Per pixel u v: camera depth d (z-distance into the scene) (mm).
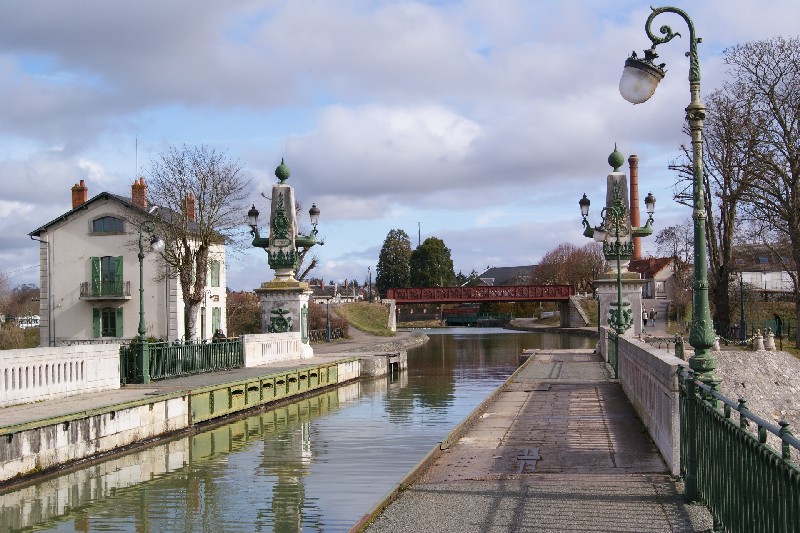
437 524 9055
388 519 9344
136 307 49500
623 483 10867
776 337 51031
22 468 15375
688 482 9711
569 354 40625
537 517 9211
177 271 43969
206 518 13250
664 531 8500
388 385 36469
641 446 13828
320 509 13664
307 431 22766
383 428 23047
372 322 86438
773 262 72688
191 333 40406
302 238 38125
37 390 19469
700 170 10148
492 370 43406
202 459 18484
